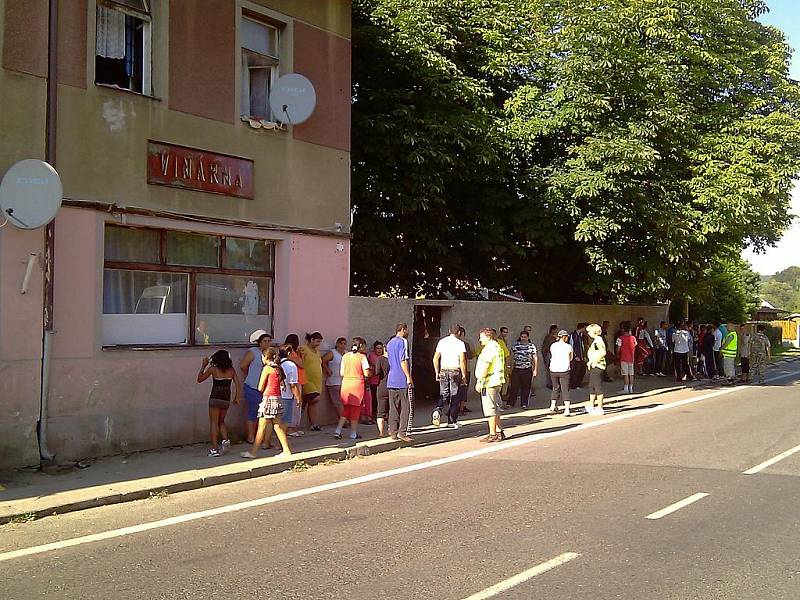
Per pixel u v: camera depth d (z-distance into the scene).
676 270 22.67
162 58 11.57
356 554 6.55
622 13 19.86
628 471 10.29
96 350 10.66
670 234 20.23
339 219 14.62
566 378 16.62
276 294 13.45
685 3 21.48
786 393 21.41
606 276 21.77
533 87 20.02
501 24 20.55
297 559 6.43
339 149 14.64
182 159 11.79
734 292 38.72
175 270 11.95
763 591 5.59
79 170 10.52
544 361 20.83
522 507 8.23
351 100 16.47
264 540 7.04
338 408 14.30
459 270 20.98
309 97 13.52
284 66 13.66
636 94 20.44
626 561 6.29
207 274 12.48
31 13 10.05
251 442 12.17
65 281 10.32
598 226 19.34
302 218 13.84
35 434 9.97
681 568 6.11
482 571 6.04
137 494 8.94
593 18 19.56
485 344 13.37
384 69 17.78
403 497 8.87
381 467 10.98
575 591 5.57
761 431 13.95
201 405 12.08
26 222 9.55
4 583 5.87
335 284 14.52
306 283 13.90
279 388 11.20
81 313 10.49
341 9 14.73
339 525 7.58
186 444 11.84
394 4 18.28
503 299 24.98
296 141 13.73
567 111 19.55
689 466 10.62
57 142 10.28
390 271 19.22
